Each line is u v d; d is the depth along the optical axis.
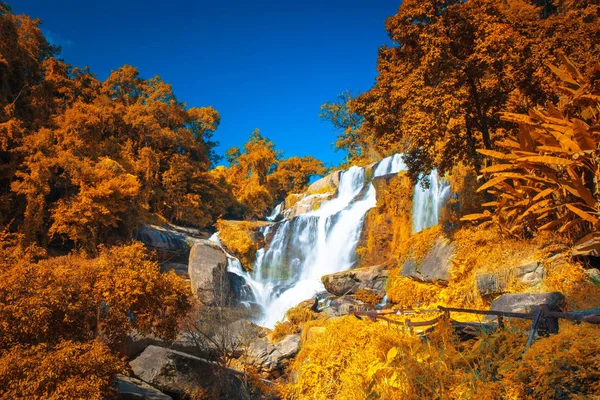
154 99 40.38
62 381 6.15
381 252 21.00
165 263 27.25
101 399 6.32
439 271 12.22
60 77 33.62
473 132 14.52
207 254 22.19
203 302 20.33
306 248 26.69
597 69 8.41
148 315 8.82
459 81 12.84
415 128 12.21
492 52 12.18
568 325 4.20
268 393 10.24
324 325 9.84
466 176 16.45
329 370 6.64
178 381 9.48
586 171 8.96
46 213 24.78
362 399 5.30
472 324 5.25
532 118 9.38
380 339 6.15
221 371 9.70
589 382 3.15
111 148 33.88
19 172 23.19
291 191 62.75
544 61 11.14
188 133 41.47
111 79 42.62
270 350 13.17
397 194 20.92
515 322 4.92
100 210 23.95
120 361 7.12
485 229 11.55
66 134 27.14
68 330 7.42
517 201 10.30
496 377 3.88
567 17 12.46
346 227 24.34
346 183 33.44
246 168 52.88
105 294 8.08
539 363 3.45
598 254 8.34
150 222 31.59
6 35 27.95
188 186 40.56
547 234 9.55
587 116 9.23
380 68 15.05
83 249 23.41
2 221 22.84
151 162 34.50
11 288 6.98
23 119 28.92
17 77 30.00
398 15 13.78
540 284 8.74
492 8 12.85
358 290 16.30
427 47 13.00
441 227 13.68
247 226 30.11
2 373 5.95
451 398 3.99
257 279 27.80
